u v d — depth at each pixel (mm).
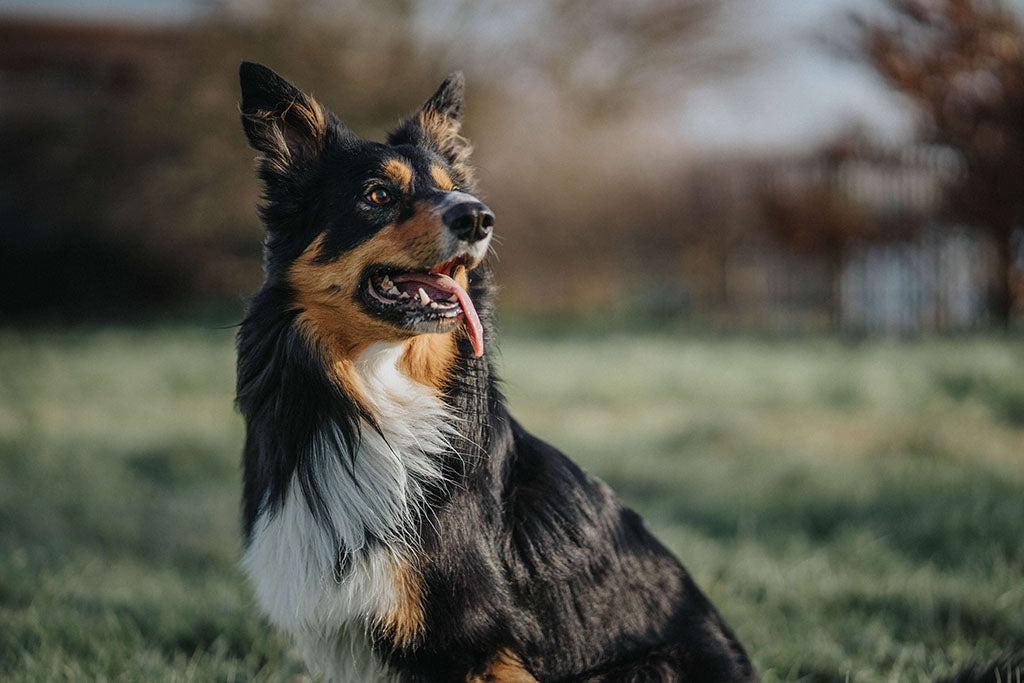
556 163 20016
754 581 5035
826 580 5027
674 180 18438
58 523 6285
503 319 19312
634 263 19562
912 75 7312
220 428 9367
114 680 3846
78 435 8891
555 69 21078
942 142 7852
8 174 20469
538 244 20031
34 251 20188
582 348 14672
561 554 3264
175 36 21234
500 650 3072
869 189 14156
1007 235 8609
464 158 4062
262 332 3385
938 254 13383
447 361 3418
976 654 4059
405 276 3426
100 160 20516
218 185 20344
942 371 9844
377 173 3455
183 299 21469
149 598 4867
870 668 4000
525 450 3449
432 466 3178
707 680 3299
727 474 7395
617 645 3289
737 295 17656
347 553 3104
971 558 5262
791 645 4215
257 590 3342
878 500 6426
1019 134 7215
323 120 3586
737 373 11617
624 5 20984
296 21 20031
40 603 4707
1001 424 8570
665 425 9367
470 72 20453
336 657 3234
